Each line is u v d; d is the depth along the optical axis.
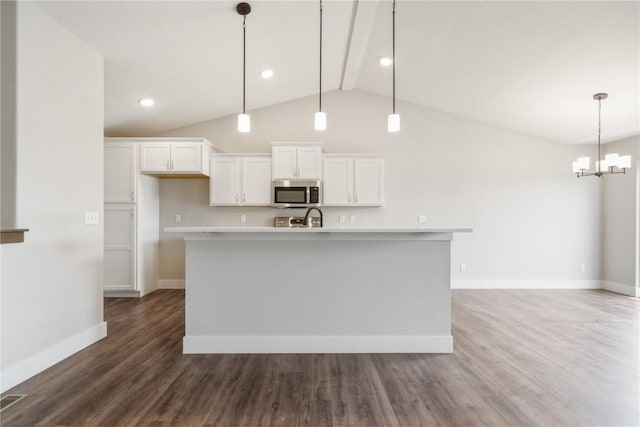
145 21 2.63
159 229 4.85
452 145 4.97
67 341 2.43
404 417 1.68
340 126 4.96
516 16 2.79
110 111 4.12
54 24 2.36
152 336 2.86
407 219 4.94
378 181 4.63
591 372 2.17
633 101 3.62
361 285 2.54
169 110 4.35
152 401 1.82
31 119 2.17
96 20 2.48
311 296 2.53
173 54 3.17
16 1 2.06
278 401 1.82
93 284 2.73
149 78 3.52
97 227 2.79
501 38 3.10
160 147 4.28
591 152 4.94
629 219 4.54
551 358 2.39
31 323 2.14
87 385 1.99
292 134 4.95
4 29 2.06
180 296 4.34
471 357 2.41
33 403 1.79
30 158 2.16
